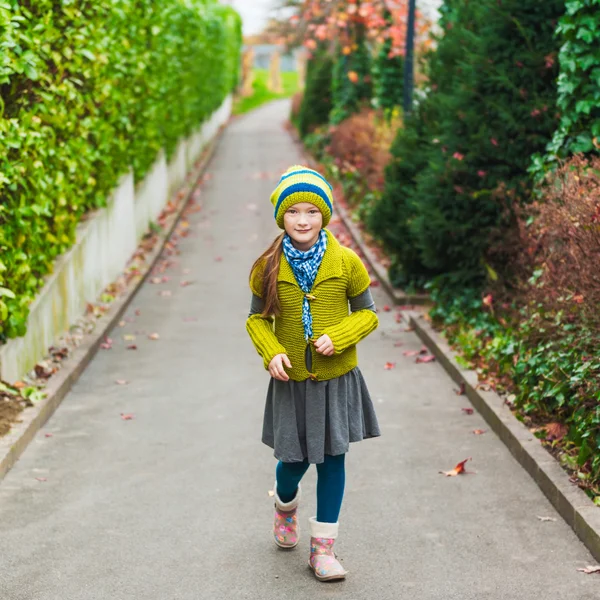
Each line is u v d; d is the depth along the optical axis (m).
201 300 10.76
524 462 5.49
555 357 6.04
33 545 4.50
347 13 20.67
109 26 10.13
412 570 4.22
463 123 8.56
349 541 4.55
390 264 11.73
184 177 22.09
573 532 4.59
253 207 18.50
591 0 6.73
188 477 5.43
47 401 6.52
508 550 4.41
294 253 3.98
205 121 30.12
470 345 7.69
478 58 8.29
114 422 6.45
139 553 4.42
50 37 7.34
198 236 15.38
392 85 18.98
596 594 3.96
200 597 3.98
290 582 4.12
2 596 3.99
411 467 5.57
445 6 10.70
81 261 9.23
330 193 4.02
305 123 30.22
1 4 5.94
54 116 7.57
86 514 4.88
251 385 7.40
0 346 6.52
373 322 4.08
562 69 7.16
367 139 17.58
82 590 4.05
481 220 8.54
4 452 5.50
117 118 10.87
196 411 6.72
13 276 6.59
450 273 8.71
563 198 5.84
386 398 7.03
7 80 6.05
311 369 3.99
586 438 5.22
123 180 11.99
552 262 6.16
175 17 17.83
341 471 4.13
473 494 5.12
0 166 6.21
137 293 11.13
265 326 4.09
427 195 8.72
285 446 4.03
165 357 8.26
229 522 4.79
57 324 8.12
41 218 7.53
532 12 8.10
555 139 7.45
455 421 6.44
